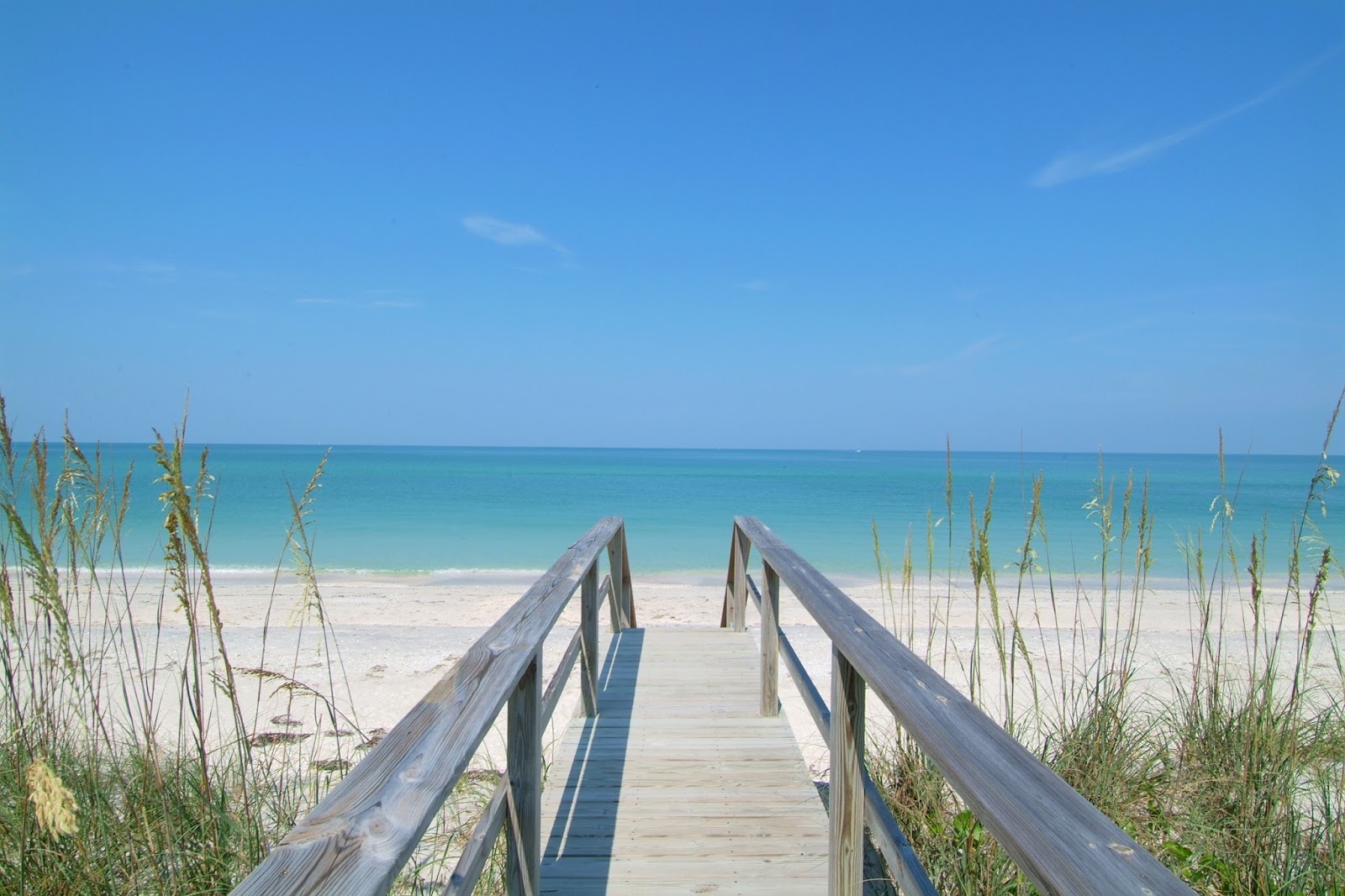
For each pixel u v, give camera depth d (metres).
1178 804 3.21
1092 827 0.98
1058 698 4.65
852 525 22.64
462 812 3.59
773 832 2.93
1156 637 8.30
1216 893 2.70
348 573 14.71
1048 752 3.42
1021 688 5.85
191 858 2.43
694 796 3.23
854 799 2.04
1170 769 3.42
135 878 2.38
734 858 2.75
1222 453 3.79
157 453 2.15
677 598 11.74
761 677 4.20
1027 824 1.01
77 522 2.66
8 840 2.40
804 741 5.04
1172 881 0.85
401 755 1.25
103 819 2.50
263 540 18.88
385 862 0.95
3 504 2.22
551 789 3.29
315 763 3.20
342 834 1.00
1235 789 3.16
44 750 2.49
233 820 2.53
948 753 1.24
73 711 2.76
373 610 10.47
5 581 2.41
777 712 4.20
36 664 2.76
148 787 2.70
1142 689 4.96
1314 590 3.32
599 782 3.36
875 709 5.02
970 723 1.36
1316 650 7.28
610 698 4.50
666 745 3.78
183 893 2.32
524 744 2.10
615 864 2.71
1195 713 3.76
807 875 2.64
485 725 1.43
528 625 2.09
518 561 16.33
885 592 11.76
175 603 10.62
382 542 19.00
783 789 3.30
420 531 21.05
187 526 2.22
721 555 17.58
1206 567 14.66
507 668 1.73
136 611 9.88
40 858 2.36
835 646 2.06
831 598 2.44
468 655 1.82
